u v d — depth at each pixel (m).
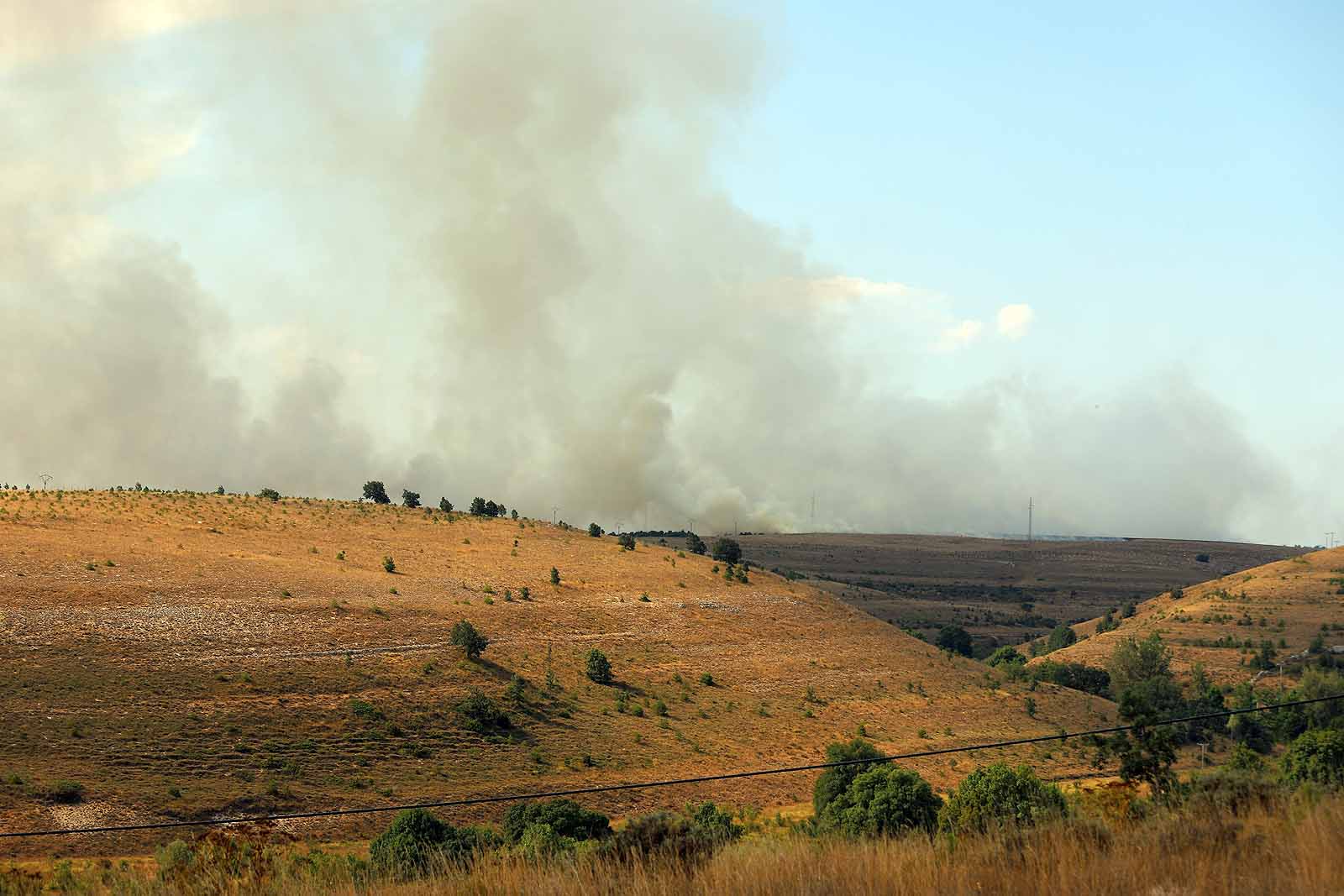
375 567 163.50
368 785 89.88
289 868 23.83
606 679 130.75
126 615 118.69
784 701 134.88
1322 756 42.84
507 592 155.62
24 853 66.19
